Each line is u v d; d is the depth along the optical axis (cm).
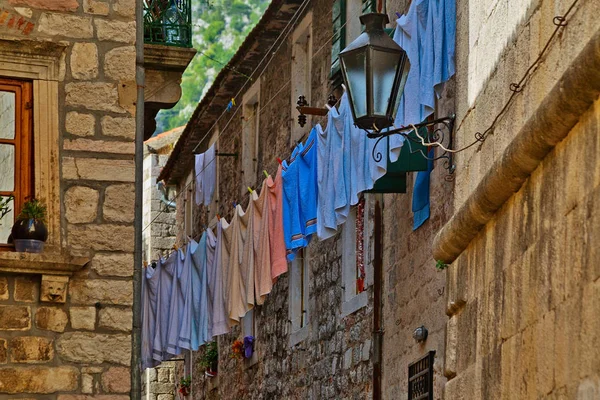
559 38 813
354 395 1978
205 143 3372
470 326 1012
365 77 1261
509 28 953
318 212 1670
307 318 2378
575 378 713
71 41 1515
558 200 764
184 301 2289
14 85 1498
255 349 2780
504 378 887
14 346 1434
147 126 1766
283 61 2641
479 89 1058
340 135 1582
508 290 885
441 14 1323
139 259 1492
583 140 715
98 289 1471
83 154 1500
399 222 1709
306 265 2419
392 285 1741
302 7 2470
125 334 1469
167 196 3991
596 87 684
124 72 1524
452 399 1064
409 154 1500
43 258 1439
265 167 2764
